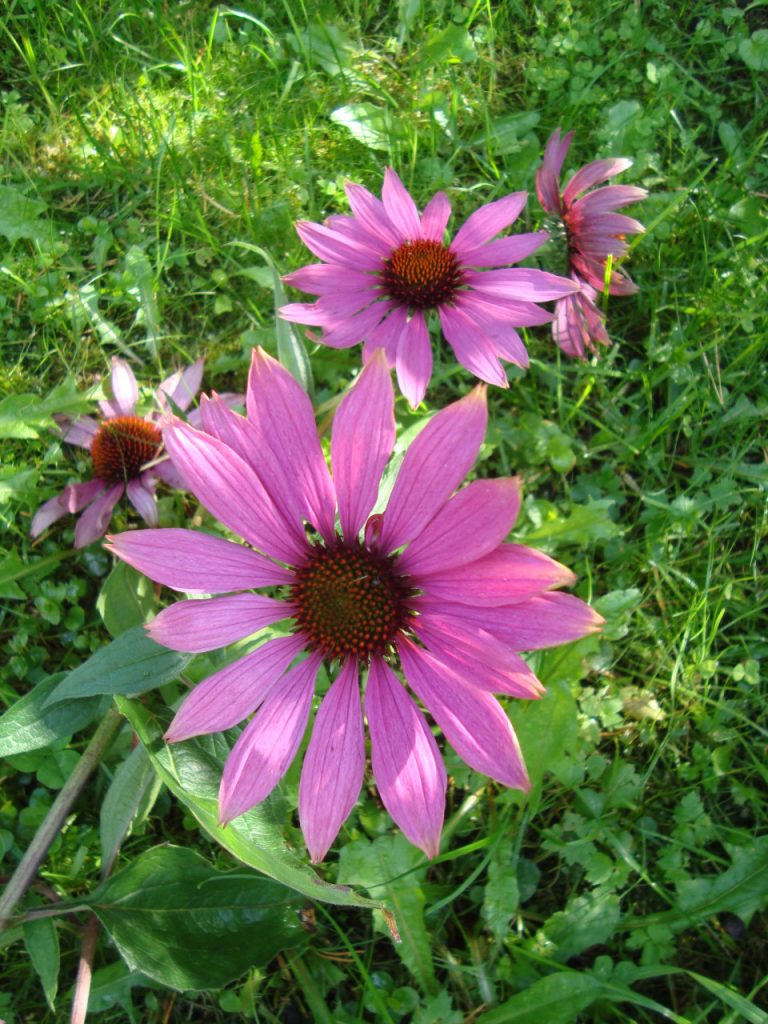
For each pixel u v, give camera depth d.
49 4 0.41
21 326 0.38
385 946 0.31
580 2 0.42
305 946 0.30
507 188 0.40
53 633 0.35
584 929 0.29
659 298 0.39
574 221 0.33
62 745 0.32
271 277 0.35
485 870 0.31
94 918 0.28
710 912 0.30
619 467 0.37
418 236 0.32
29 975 0.30
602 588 0.35
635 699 0.33
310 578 0.25
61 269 0.38
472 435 0.22
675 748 0.33
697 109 0.41
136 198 0.40
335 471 0.24
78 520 0.33
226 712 0.24
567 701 0.30
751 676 0.33
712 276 0.38
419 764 0.24
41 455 0.36
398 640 0.25
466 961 0.30
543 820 0.32
